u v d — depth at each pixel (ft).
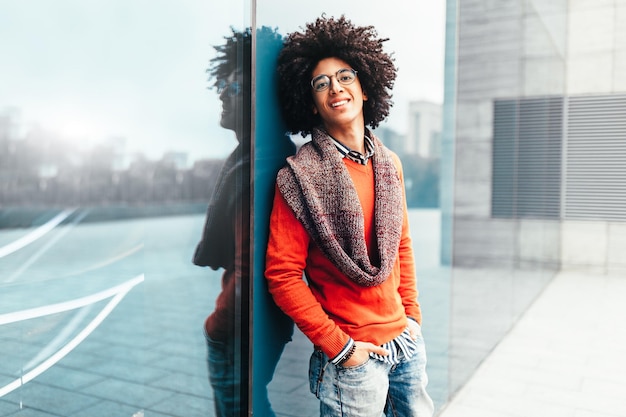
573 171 24.23
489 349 12.79
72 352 3.52
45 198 3.27
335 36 5.62
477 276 11.73
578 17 23.97
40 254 3.27
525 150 16.52
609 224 23.72
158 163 4.04
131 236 3.85
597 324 15.44
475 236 11.55
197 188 4.42
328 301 5.40
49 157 3.29
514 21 14.23
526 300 17.29
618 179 23.54
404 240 6.47
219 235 4.69
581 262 24.29
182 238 4.30
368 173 5.67
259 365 5.20
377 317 5.57
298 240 5.16
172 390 4.31
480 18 11.44
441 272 9.59
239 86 4.85
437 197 9.39
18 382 3.24
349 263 5.19
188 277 4.38
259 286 5.17
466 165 10.85
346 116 5.56
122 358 3.87
